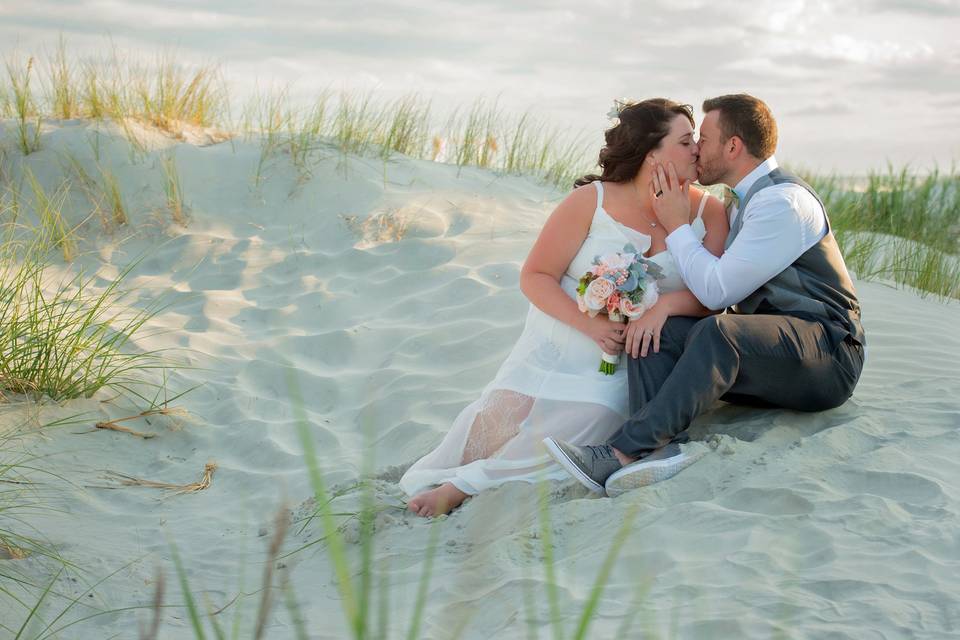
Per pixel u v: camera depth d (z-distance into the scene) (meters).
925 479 3.07
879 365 4.69
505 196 8.41
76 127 8.58
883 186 11.56
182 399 5.10
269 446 4.60
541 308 3.88
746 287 3.67
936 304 6.62
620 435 3.44
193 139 8.87
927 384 4.27
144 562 3.37
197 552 3.52
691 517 2.97
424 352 5.58
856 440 3.50
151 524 3.78
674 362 3.64
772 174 3.83
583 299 3.75
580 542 3.02
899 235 10.50
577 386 3.77
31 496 3.82
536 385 3.82
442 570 3.05
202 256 7.30
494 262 6.76
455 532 3.39
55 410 4.61
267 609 1.40
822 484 3.11
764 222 3.65
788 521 2.87
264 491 4.15
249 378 5.43
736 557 2.67
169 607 3.00
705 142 3.86
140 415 4.80
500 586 2.75
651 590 2.56
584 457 3.39
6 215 7.53
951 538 2.66
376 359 5.61
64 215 7.65
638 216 3.88
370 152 9.03
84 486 4.06
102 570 3.23
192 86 9.30
